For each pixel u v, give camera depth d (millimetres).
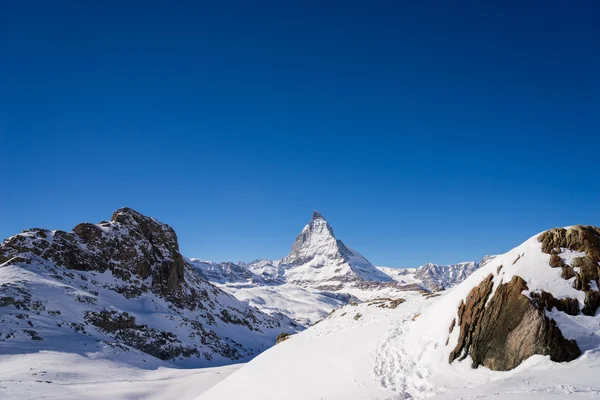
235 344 144500
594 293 20844
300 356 37188
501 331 21734
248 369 39562
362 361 30547
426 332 28219
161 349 102188
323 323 47125
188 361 106812
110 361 79250
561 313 20562
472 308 24641
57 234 131000
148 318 118938
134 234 154750
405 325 33031
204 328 136500
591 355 18719
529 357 20031
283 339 50219
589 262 22000
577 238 23219
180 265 166625
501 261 25328
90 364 73938
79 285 116125
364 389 25719
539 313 20703
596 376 16891
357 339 36094
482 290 24656
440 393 21000
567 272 22047
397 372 26203
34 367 65000
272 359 39188
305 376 32188
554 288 21516
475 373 21719
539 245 24078
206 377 74750
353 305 50781
